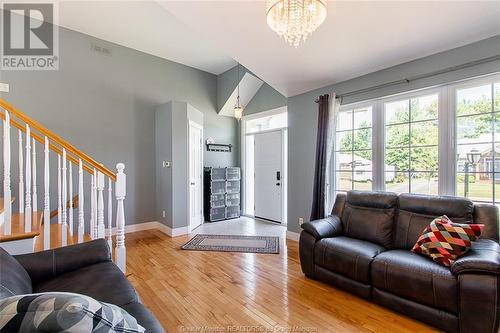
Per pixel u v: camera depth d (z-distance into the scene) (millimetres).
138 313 1266
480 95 2459
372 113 3234
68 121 4004
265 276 2762
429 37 2441
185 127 4629
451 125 2607
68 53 4004
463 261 1736
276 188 5352
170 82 5137
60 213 2314
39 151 3672
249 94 5691
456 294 1731
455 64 2547
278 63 3111
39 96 3775
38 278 1670
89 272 1729
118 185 2496
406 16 2168
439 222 2158
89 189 4074
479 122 2461
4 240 1976
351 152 3449
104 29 4027
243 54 2939
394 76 2990
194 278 2709
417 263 1978
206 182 5477
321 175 3482
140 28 3984
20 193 2186
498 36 2307
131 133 4629
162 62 5031
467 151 2527
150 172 4848
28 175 2139
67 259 1806
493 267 1623
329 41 2598
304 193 3912
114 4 3406
